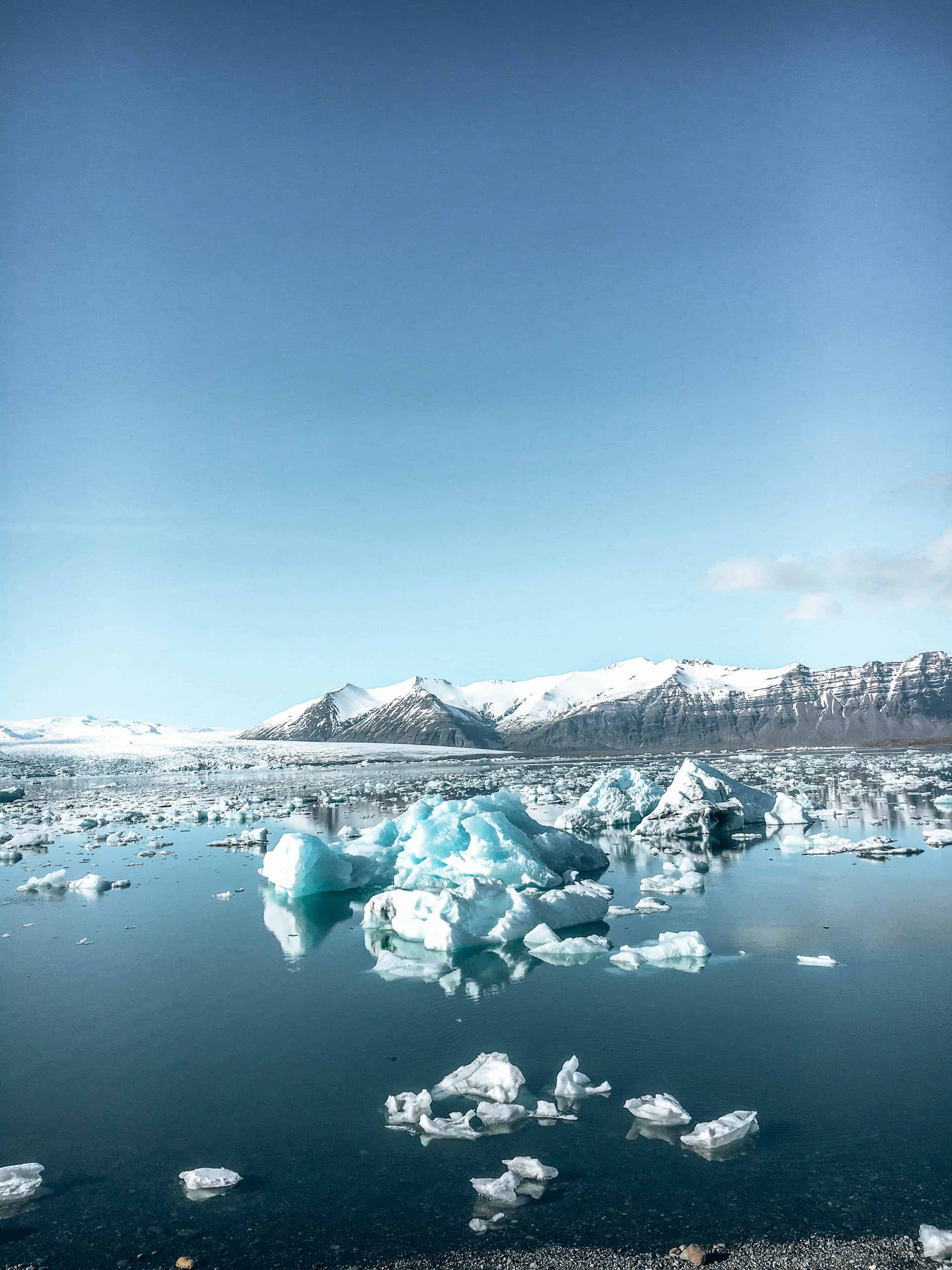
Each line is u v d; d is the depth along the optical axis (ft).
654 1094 35.04
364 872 87.45
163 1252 25.36
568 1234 25.49
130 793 243.60
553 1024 43.70
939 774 219.61
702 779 125.80
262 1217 27.09
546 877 76.07
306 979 53.52
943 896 69.87
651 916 67.62
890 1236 24.77
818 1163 29.22
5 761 390.63
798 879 79.77
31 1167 30.12
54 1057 41.27
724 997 47.03
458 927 60.90
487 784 232.94
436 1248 25.09
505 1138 31.68
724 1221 25.85
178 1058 40.88
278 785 272.10
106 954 60.29
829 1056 38.45
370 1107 34.99
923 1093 34.37
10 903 79.15
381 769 410.52
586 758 502.38
